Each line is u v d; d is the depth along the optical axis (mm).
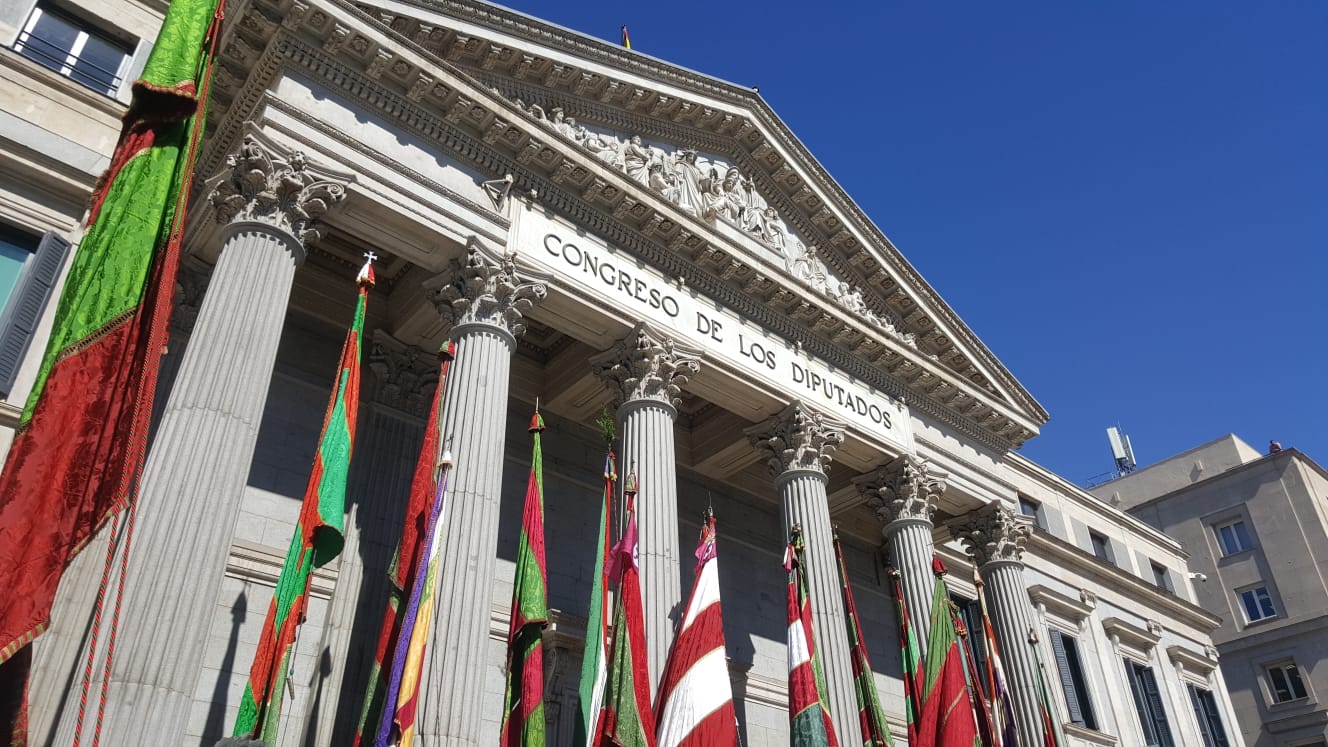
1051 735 25672
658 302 21812
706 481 27734
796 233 27844
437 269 19047
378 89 18266
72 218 17953
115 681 11562
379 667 14602
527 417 24422
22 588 8289
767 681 25453
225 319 14688
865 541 31750
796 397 23734
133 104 10648
